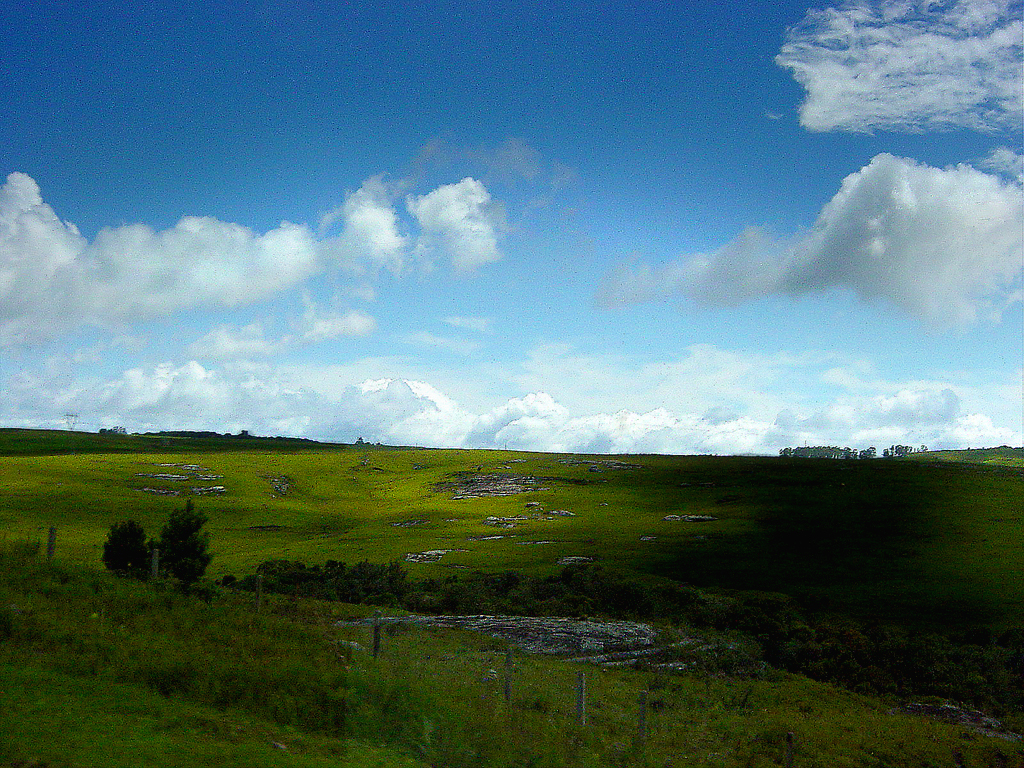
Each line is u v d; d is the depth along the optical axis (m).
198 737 13.42
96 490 146.88
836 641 65.75
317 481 191.25
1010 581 93.06
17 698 13.50
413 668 26.36
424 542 119.06
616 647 55.19
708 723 35.09
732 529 129.25
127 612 23.28
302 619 41.78
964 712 50.53
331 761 13.75
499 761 17.03
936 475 182.25
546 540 121.06
